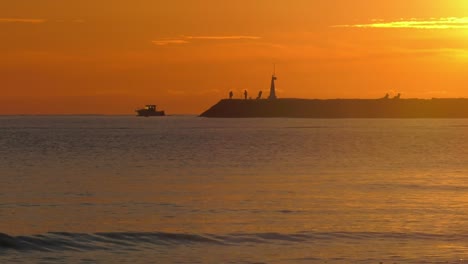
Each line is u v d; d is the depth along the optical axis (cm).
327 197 11944
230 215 10156
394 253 7838
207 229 9100
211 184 13962
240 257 7675
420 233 8819
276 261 7506
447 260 7550
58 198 11900
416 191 12781
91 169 17462
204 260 7544
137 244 8212
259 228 9150
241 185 13788
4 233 8512
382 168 17850
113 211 10531
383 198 11812
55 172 16625
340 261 7512
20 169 17438
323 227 9200
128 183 14188
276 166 18375
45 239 8250
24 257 7644
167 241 8338
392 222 9550
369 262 7475
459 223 9481
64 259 7575
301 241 8406
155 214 10269
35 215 10200
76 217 10044
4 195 12281
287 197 11944
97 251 7906
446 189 13100
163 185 13812
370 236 8662
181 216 10088
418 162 19812
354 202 11356
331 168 17800
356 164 19125
